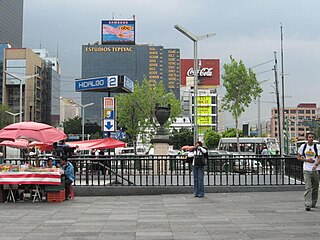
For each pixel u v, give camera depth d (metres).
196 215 11.66
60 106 146.62
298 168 17.73
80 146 22.89
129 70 136.88
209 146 91.88
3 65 112.06
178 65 148.50
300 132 104.31
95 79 27.33
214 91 133.12
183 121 122.56
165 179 16.95
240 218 11.06
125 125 63.06
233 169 17.22
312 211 12.01
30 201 14.95
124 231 9.56
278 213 11.74
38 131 15.28
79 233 9.38
